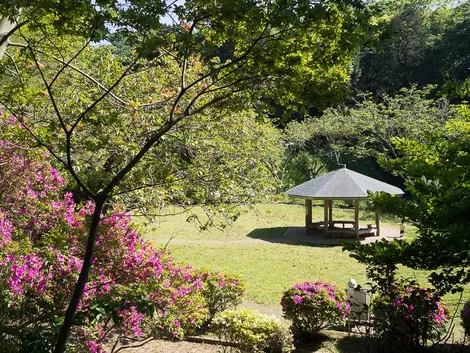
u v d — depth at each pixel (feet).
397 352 20.90
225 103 14.76
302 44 13.28
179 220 70.95
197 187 23.95
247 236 63.26
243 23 12.89
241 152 28.09
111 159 23.85
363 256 17.78
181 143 24.29
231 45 15.44
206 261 49.19
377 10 13.29
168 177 21.21
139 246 20.89
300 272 44.96
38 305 16.61
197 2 12.03
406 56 113.09
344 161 105.29
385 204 18.42
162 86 26.96
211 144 25.85
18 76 18.54
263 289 38.83
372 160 105.09
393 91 114.83
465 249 15.69
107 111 20.54
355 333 27.68
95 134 20.48
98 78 26.27
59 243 18.63
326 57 13.46
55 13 12.22
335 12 12.60
